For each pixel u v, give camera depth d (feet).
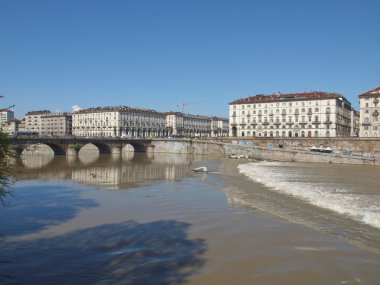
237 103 531.91
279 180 146.51
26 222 74.49
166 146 462.60
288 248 54.70
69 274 45.52
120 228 69.00
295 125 489.26
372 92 406.82
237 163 262.06
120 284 42.45
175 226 69.87
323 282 42.16
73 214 82.38
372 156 271.90
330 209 83.35
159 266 47.93
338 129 484.74
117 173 189.98
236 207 87.92
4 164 49.83
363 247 54.60
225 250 54.34
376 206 86.43
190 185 134.41
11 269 47.39
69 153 383.45
